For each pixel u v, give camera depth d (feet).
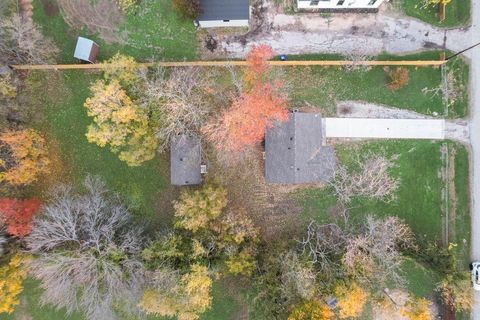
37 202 114.83
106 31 119.34
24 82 118.01
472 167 116.06
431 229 116.37
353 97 117.29
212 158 117.50
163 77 113.80
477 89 115.55
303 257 104.78
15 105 111.04
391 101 116.88
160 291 101.14
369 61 113.39
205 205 105.29
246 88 112.57
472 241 115.96
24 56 114.83
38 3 119.24
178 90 107.04
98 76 119.44
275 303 101.50
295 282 99.96
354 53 115.24
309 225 111.14
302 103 117.80
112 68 108.27
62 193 117.29
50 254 101.04
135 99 109.19
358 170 117.19
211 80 116.57
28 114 119.03
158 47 119.03
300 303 99.81
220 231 106.93
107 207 112.27
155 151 115.96
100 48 119.75
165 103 106.93
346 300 99.71
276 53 117.91
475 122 115.85
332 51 117.19
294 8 116.98
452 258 107.45
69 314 119.65
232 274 114.11
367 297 108.88
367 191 116.06
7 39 110.93
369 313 116.16
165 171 119.03
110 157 120.16
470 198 115.96
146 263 103.55
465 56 115.34
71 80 119.85
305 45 117.39
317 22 117.08
